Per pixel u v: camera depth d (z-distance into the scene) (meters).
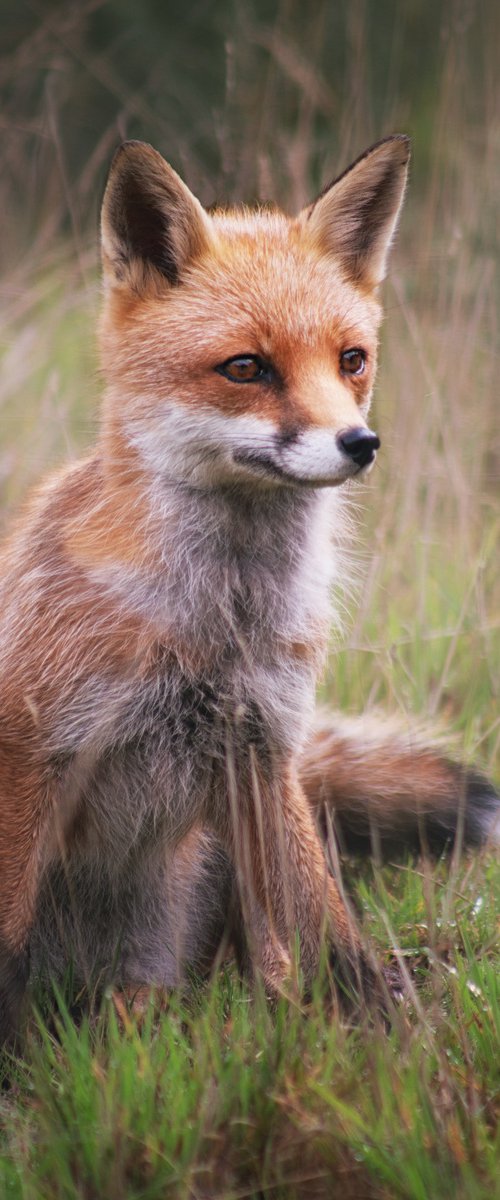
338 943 6.69
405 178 7.09
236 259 6.60
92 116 20.36
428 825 8.04
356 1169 4.84
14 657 6.57
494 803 8.05
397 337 12.62
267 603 6.76
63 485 7.08
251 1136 5.03
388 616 10.22
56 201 16.58
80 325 15.43
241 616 6.74
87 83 20.64
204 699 6.73
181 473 6.46
